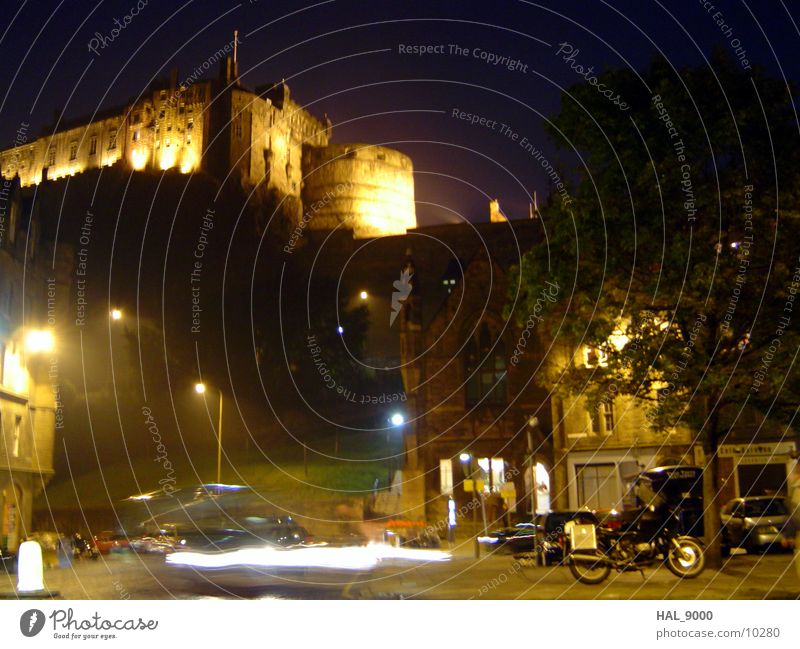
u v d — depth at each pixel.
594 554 20.56
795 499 15.09
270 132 112.00
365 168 122.38
